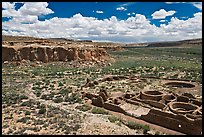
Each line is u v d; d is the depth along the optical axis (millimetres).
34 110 32500
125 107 36719
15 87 50688
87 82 54531
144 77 64750
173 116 28312
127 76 64438
